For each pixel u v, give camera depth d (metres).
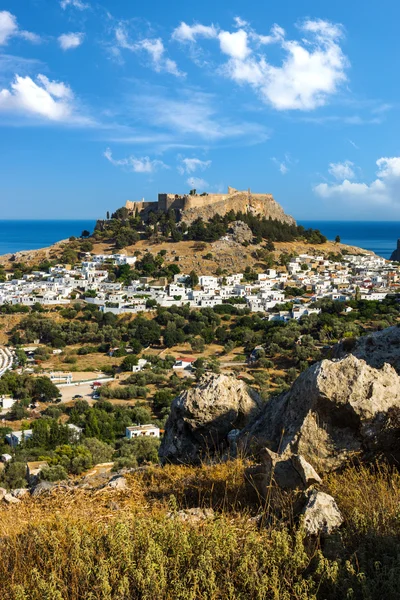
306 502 6.95
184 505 8.37
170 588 5.59
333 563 5.64
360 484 7.72
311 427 8.64
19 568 6.13
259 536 6.57
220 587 5.64
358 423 8.45
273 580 5.57
